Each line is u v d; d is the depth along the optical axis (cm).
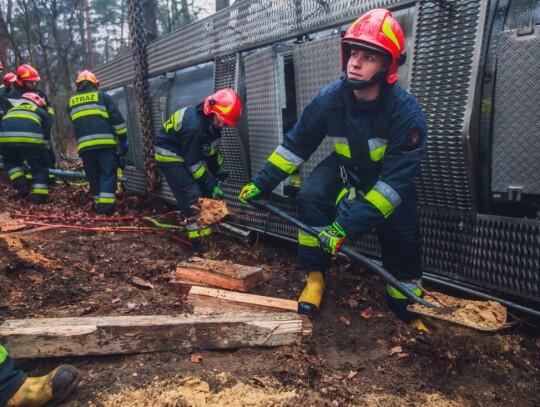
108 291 332
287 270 385
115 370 228
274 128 402
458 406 213
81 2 1981
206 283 329
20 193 711
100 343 236
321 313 300
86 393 211
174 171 434
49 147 786
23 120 634
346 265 368
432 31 283
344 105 258
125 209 624
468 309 242
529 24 247
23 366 232
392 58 229
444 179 293
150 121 607
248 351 243
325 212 292
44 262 368
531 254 264
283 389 214
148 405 202
